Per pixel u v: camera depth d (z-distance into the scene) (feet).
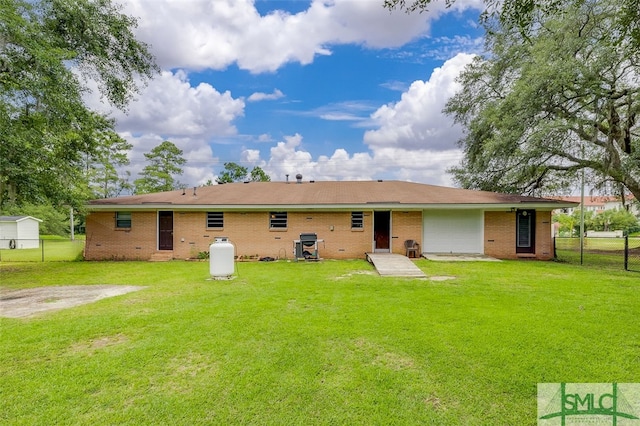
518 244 49.26
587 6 39.96
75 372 12.65
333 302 22.61
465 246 50.26
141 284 29.99
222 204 48.52
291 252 49.65
